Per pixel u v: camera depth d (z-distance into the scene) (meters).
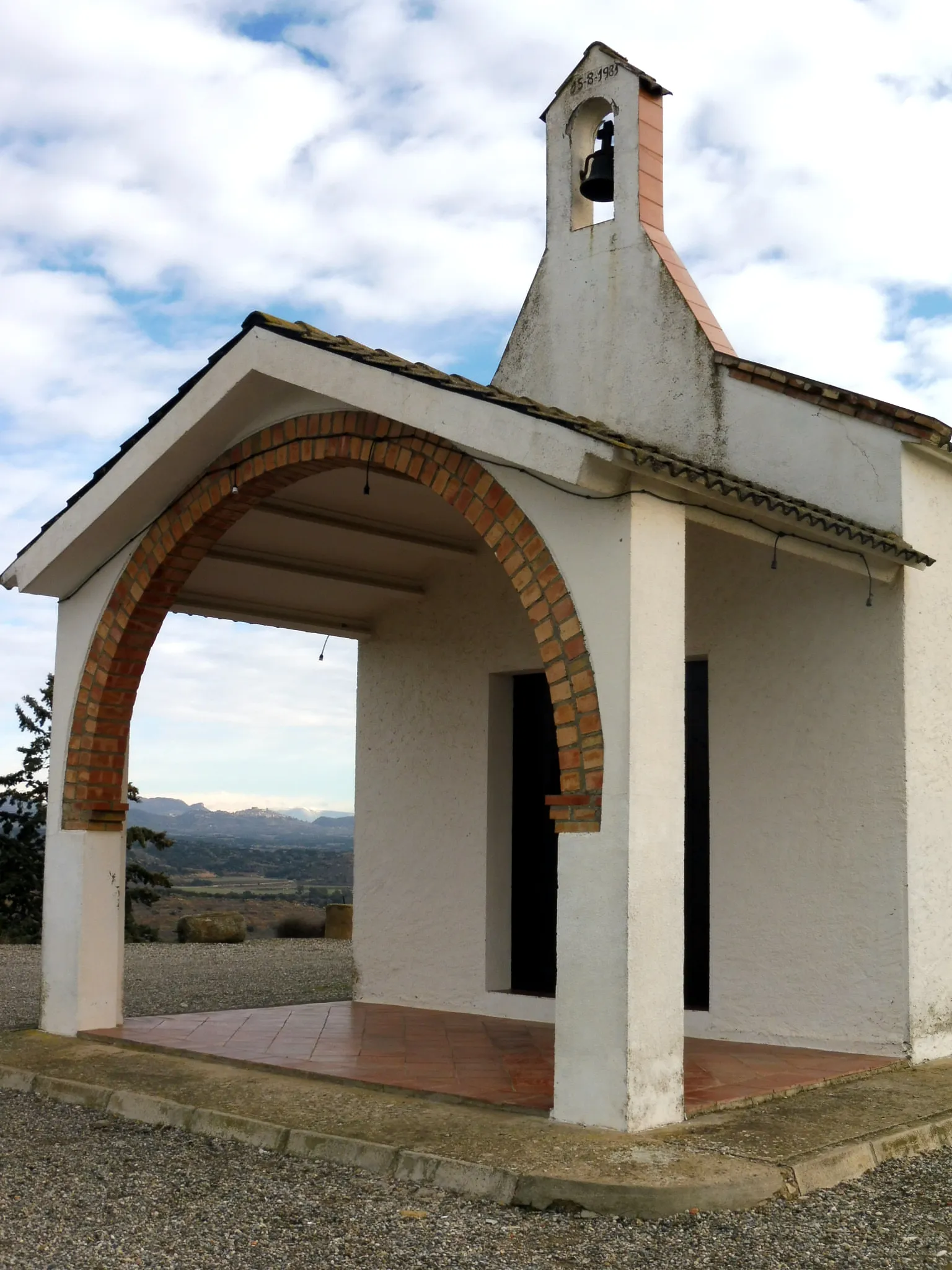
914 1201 5.23
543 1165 5.31
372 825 10.89
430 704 10.62
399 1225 4.96
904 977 7.70
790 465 8.57
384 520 9.47
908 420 7.99
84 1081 7.32
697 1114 6.17
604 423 9.71
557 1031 6.07
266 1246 4.74
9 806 30.75
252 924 24.86
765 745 8.43
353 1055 7.76
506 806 10.19
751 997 8.32
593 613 6.12
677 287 9.41
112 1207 5.22
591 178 10.12
